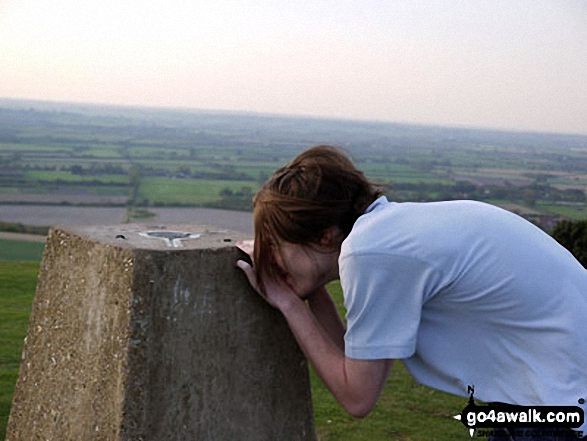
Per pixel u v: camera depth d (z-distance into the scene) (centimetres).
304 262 199
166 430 222
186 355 224
